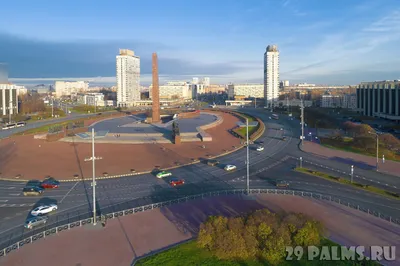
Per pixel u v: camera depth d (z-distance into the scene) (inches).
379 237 2847.0
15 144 7495.1
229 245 2487.7
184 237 2866.6
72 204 3801.7
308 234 2573.8
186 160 5846.5
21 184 4598.9
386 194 4001.0
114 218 3289.9
